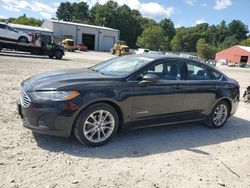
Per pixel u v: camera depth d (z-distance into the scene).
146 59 5.56
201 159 4.79
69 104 4.40
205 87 6.10
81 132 4.59
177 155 4.82
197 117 6.18
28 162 3.98
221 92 6.42
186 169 4.34
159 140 5.43
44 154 4.28
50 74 5.16
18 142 4.59
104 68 5.73
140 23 125.12
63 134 4.49
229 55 78.19
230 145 5.64
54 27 67.75
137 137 5.46
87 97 4.53
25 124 4.62
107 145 4.89
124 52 54.84
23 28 59.97
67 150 4.50
